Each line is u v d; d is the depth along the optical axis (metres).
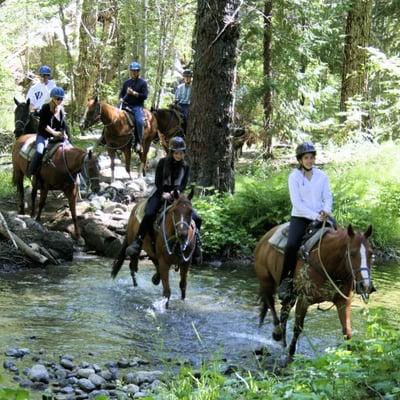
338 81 29.45
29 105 16.94
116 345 9.08
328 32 23.05
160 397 6.72
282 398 5.88
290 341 9.48
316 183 8.69
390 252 15.48
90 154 14.75
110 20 31.67
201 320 10.38
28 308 10.53
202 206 15.00
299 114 22.23
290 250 8.62
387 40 27.62
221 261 14.46
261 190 15.52
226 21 15.16
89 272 13.02
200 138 15.73
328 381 6.19
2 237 13.45
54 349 8.76
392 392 5.90
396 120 23.55
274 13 21.44
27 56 34.66
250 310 11.05
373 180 18.31
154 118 20.11
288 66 21.94
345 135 22.66
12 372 7.79
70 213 15.65
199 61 15.53
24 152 15.03
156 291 11.93
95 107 18.45
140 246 11.12
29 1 30.95
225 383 6.68
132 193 17.73
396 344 6.57
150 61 32.31
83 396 7.14
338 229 8.33
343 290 8.23
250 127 22.80
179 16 30.86
